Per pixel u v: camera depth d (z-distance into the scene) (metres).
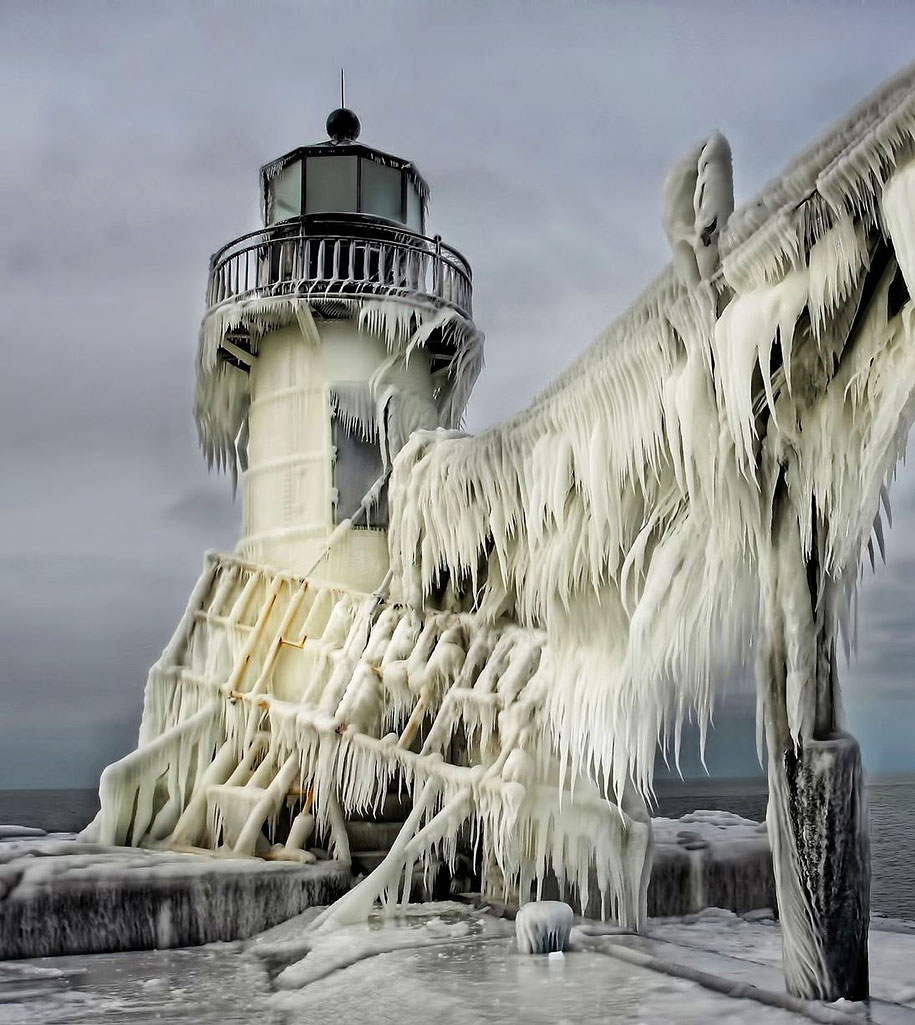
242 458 18.03
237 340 16.62
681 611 7.81
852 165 5.31
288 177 17.20
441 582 12.73
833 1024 5.98
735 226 6.38
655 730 8.59
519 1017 6.64
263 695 13.47
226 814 12.89
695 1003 6.78
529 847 9.90
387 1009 7.09
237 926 10.62
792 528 6.77
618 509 8.40
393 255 15.99
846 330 5.99
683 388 6.94
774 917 11.62
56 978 8.77
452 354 17.14
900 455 5.92
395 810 13.20
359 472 15.38
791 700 6.68
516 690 10.43
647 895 11.40
